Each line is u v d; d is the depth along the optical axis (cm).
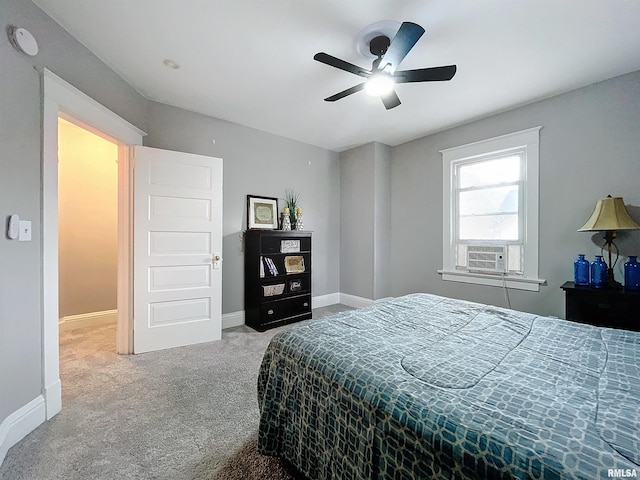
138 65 230
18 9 155
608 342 129
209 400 190
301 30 189
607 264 240
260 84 258
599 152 247
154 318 271
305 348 127
